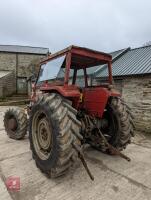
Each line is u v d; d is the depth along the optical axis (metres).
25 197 2.37
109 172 3.02
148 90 6.45
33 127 3.23
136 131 6.45
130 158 3.62
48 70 3.59
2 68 23.41
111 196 2.40
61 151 2.56
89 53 3.14
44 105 2.88
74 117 2.72
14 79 23.27
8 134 4.94
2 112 10.23
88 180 2.77
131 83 7.04
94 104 3.37
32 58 23.83
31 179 2.79
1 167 3.17
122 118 3.43
